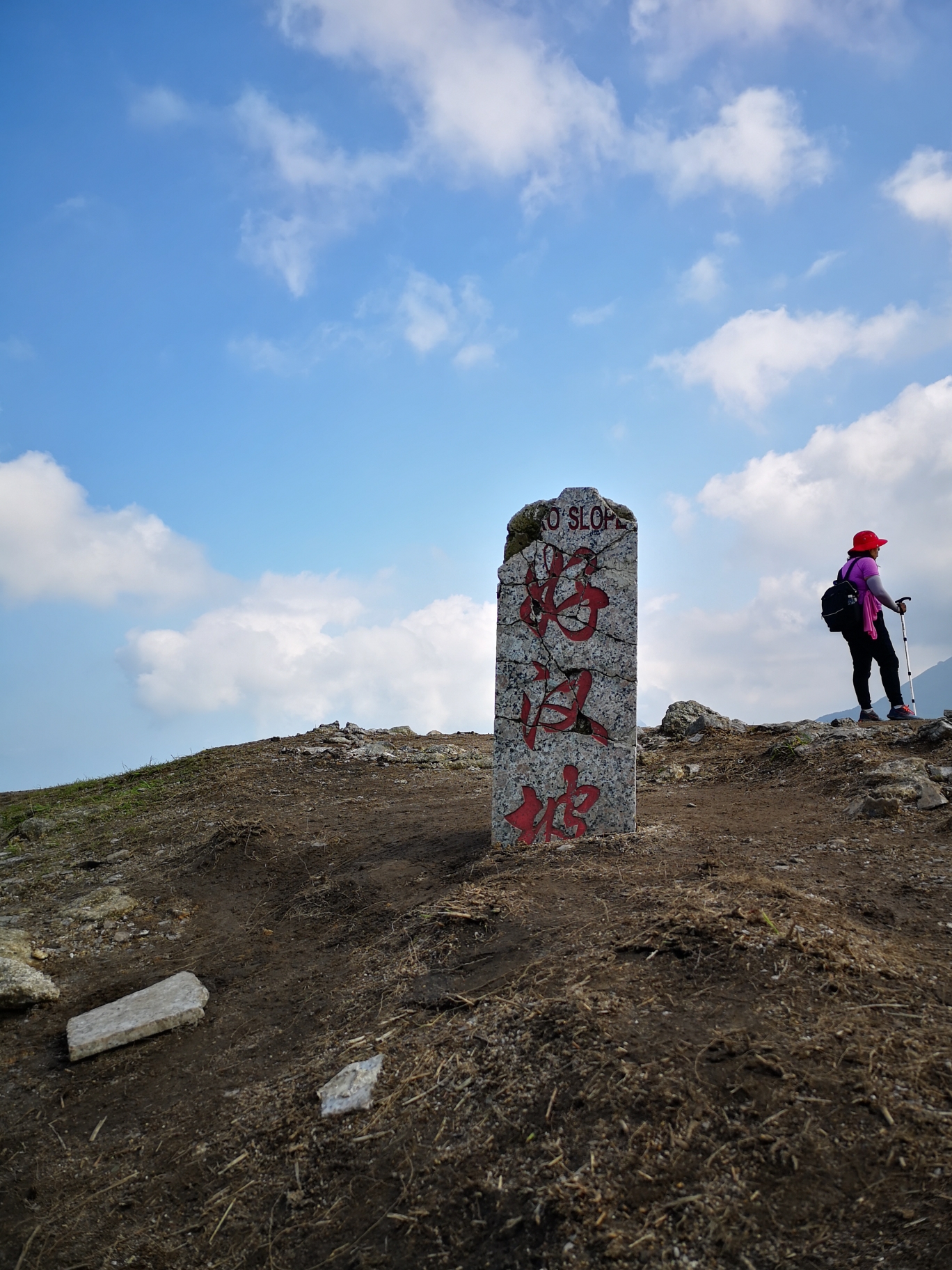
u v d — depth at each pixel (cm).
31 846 768
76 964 491
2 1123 351
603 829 558
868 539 916
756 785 711
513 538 605
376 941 449
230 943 501
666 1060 279
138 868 648
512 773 578
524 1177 253
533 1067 296
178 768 1011
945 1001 300
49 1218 293
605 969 342
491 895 452
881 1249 208
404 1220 254
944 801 550
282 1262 254
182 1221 281
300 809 750
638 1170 243
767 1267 210
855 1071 263
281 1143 304
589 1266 220
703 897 392
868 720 880
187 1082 364
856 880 434
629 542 571
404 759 945
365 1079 320
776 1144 241
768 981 314
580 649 573
